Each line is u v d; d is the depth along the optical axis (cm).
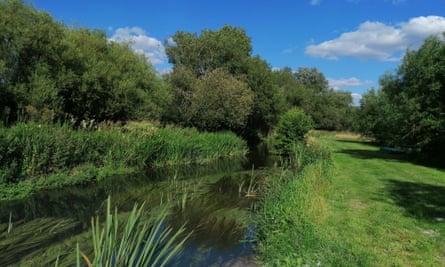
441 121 1415
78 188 995
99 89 1781
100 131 1323
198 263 493
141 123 1861
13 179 916
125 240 321
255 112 3219
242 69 3138
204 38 3039
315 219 564
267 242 519
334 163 1343
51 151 1041
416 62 1590
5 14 1341
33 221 683
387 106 1769
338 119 5453
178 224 691
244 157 1991
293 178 831
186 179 1222
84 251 526
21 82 1402
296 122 2000
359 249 446
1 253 519
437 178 1039
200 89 2275
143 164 1398
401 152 2017
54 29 1562
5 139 887
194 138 1753
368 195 775
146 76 2645
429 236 501
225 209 813
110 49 2328
